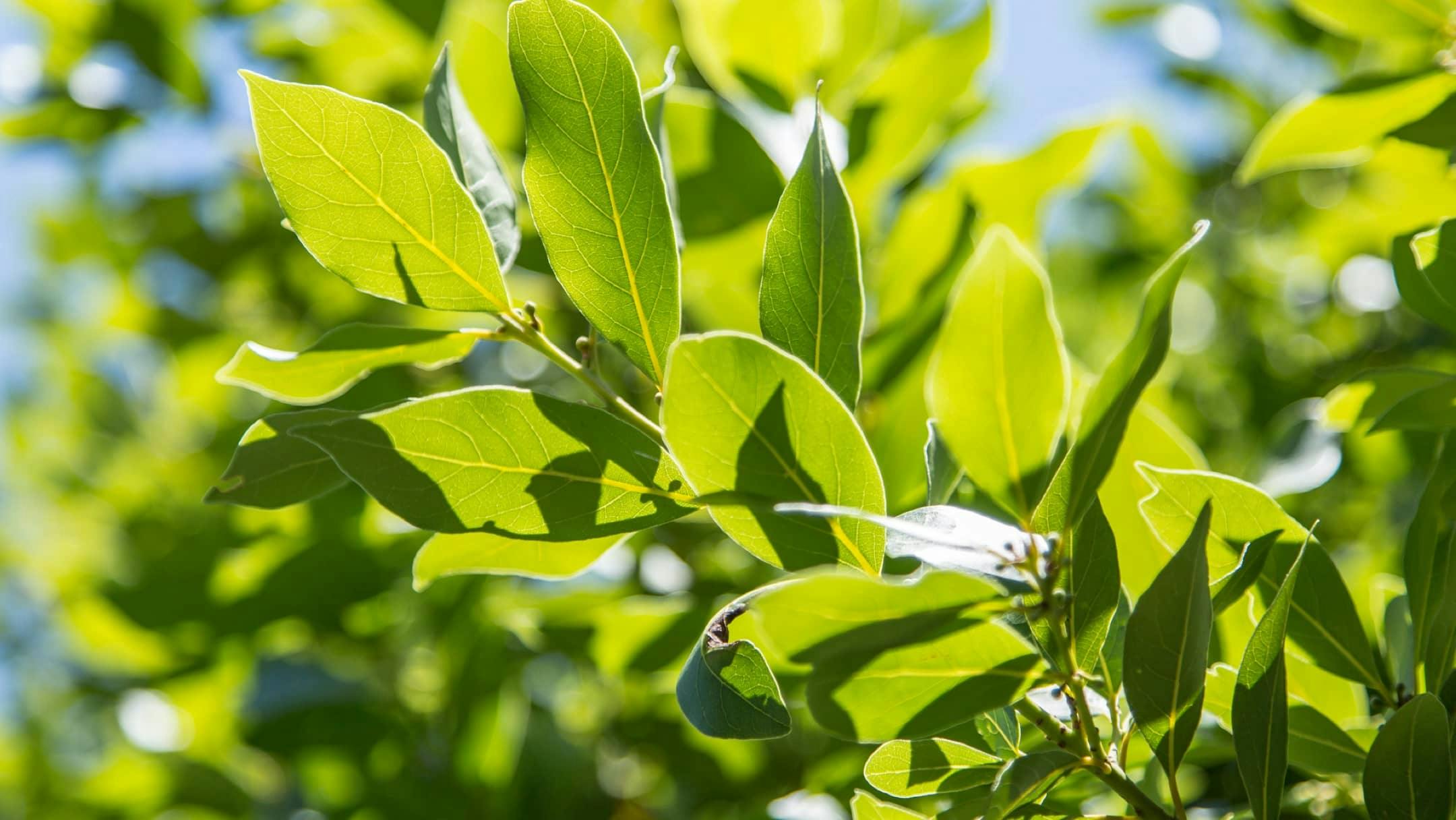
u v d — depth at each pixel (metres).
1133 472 1.11
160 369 2.20
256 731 1.62
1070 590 1.01
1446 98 1.13
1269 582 1.07
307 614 1.61
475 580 1.54
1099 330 2.08
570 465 1.02
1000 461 1.00
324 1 1.64
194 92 1.82
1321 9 1.17
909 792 1.04
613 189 1.03
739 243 1.31
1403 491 1.40
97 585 1.60
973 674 0.99
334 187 1.03
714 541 1.58
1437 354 1.23
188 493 2.00
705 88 1.54
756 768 1.55
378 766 1.62
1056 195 1.38
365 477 1.01
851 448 0.99
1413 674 1.10
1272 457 1.24
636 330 1.03
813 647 0.96
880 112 1.37
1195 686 1.00
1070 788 1.07
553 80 1.03
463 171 1.07
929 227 1.30
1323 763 1.07
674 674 1.29
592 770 1.60
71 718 2.28
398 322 1.76
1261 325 1.99
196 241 1.93
